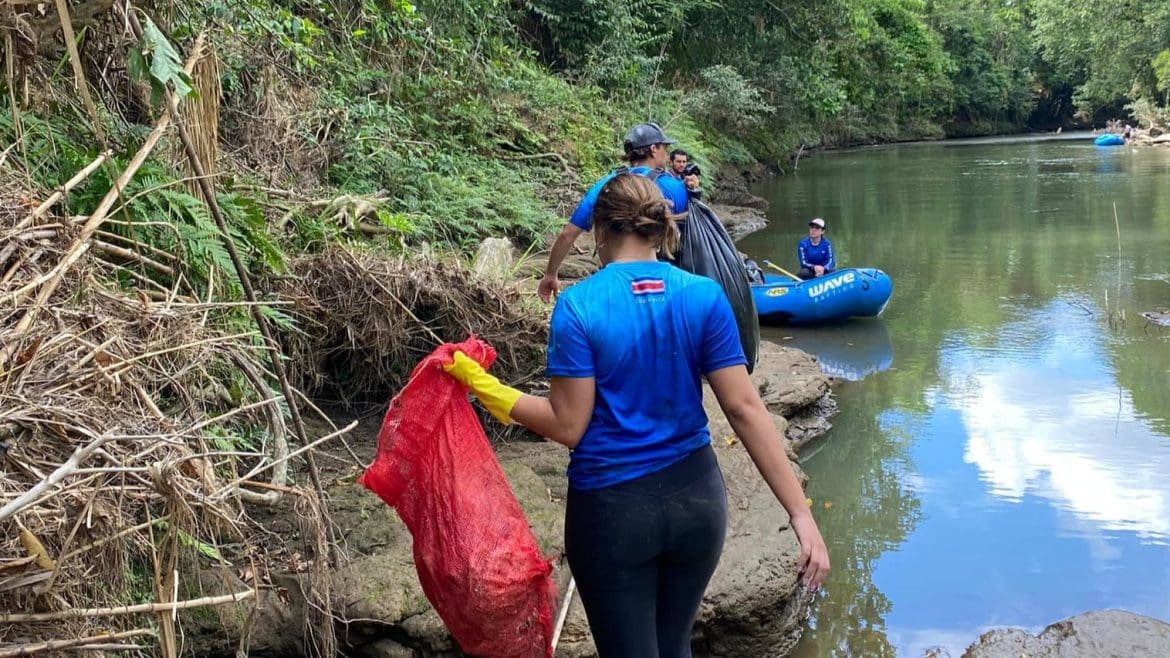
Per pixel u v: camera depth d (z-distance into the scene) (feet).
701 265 15.75
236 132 22.68
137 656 8.32
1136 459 20.22
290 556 11.87
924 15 158.10
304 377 16.58
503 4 49.44
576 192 39.40
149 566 9.71
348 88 30.19
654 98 60.29
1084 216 54.60
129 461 7.53
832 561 16.25
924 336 30.66
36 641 7.28
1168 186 68.54
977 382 25.82
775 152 86.07
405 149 29.35
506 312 16.88
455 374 8.71
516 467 14.94
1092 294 35.27
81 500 7.48
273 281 15.58
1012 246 45.93
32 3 11.03
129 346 9.21
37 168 11.62
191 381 10.66
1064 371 26.48
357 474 14.24
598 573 8.21
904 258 44.01
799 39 82.48
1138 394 24.35
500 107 40.93
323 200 20.33
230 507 9.35
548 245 32.42
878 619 14.42
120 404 8.34
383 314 16.35
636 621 8.27
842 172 88.89
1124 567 15.84
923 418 23.22
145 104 14.60
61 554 6.97
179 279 12.11
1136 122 169.27
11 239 9.05
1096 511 17.92
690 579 8.57
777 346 26.50
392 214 24.32
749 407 8.17
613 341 8.00
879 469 20.24
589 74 54.65
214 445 11.20
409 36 33.37
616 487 8.09
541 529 13.33
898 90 106.52
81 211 12.30
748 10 78.69
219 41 20.18
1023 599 14.92
